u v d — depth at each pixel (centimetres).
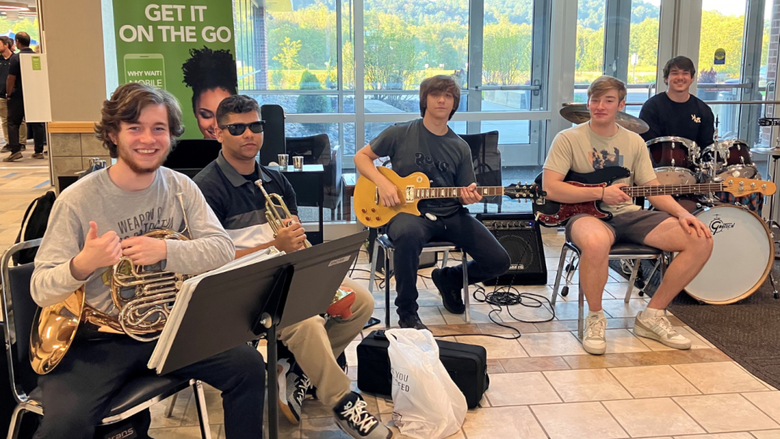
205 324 142
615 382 264
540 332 315
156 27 367
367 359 248
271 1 478
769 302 354
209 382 178
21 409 165
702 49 513
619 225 316
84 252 150
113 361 167
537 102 520
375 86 499
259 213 224
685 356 288
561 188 310
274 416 160
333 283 174
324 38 488
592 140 315
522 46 508
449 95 305
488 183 445
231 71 377
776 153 423
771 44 521
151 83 371
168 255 166
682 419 234
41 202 201
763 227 344
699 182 352
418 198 306
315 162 443
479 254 312
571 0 495
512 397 251
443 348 245
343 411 211
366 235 171
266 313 156
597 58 509
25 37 801
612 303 357
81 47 376
